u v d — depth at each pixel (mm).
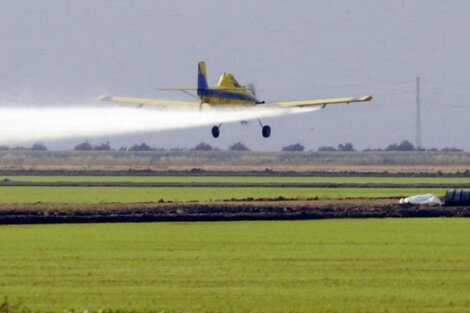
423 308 176625
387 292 189875
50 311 170125
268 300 182625
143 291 190625
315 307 177000
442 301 182125
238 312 172375
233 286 195375
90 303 180000
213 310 174000
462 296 186375
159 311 170250
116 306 177250
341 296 186250
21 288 193375
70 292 189625
